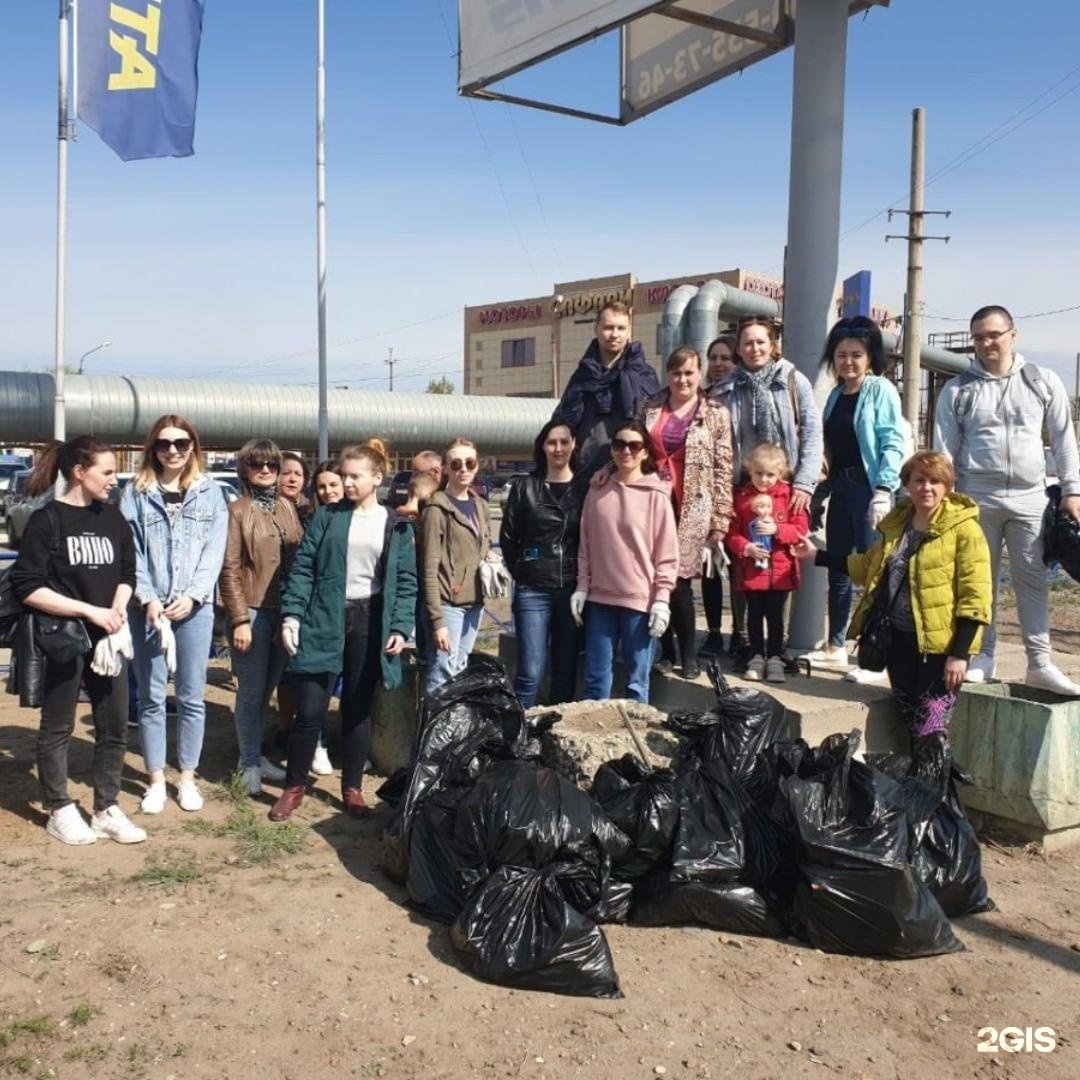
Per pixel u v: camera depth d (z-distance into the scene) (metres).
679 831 3.80
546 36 6.86
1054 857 4.59
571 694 5.40
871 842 3.59
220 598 5.21
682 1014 3.20
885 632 4.62
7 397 17.58
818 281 5.79
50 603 4.29
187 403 19.67
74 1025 3.05
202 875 4.17
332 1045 2.99
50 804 4.53
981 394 4.95
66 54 9.75
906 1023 3.20
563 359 48.47
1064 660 5.83
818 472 5.17
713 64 7.57
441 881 3.80
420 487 5.98
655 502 4.90
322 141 13.05
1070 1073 2.96
